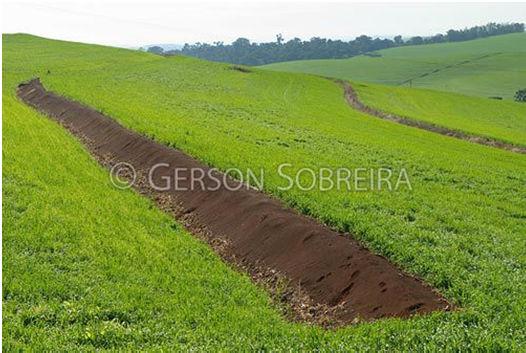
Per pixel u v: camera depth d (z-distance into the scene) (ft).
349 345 39.60
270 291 57.31
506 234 67.15
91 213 68.95
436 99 298.15
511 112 280.10
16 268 50.67
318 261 57.82
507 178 107.86
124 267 54.75
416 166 107.65
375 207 73.67
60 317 43.73
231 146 105.29
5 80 203.51
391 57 645.92
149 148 100.78
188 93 203.72
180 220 76.43
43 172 83.82
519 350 38.11
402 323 42.91
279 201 75.05
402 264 55.67
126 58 304.30
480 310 45.78
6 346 38.60
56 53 308.19
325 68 574.97
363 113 211.41
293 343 41.52
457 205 79.77
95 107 140.56
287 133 136.46
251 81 266.16
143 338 42.24
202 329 44.47
